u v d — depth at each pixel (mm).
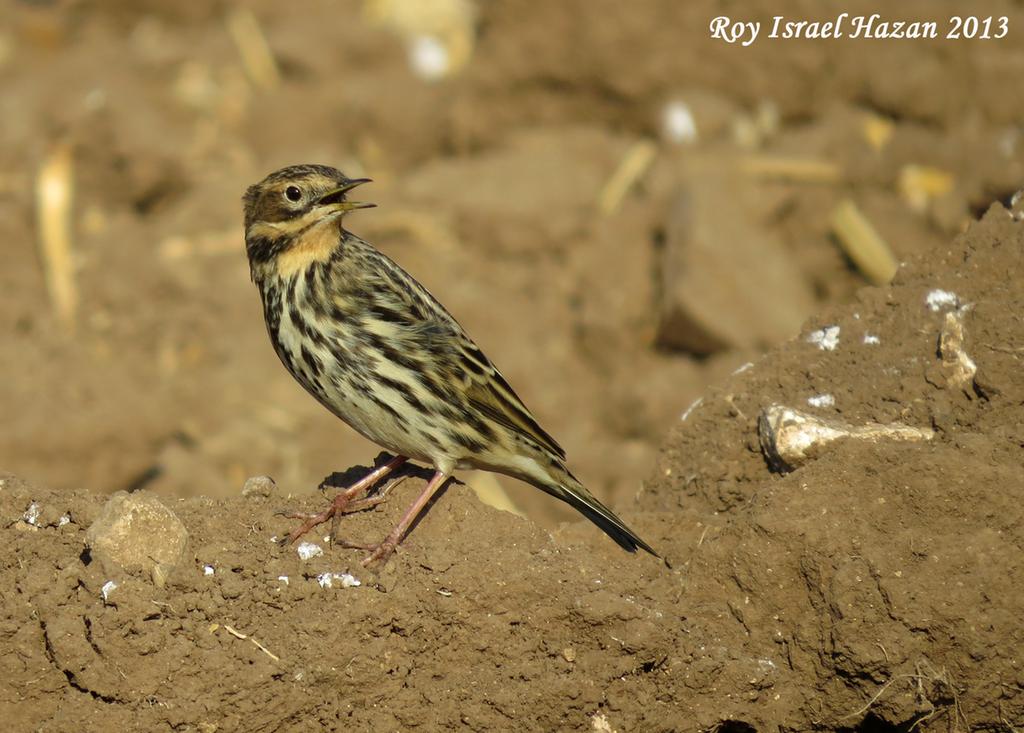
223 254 19656
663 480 9883
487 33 23078
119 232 19953
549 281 19406
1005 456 8375
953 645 8078
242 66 23891
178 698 7887
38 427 16391
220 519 8750
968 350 9164
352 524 8906
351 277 9547
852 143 20219
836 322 9898
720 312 17844
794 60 21219
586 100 21859
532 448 9664
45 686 7965
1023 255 9594
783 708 8352
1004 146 19219
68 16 25656
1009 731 8156
